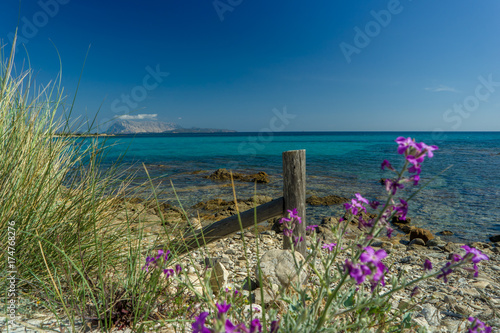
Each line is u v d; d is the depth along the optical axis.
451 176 16.88
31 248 2.70
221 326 1.13
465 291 3.82
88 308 2.39
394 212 1.49
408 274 4.48
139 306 2.40
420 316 2.99
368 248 1.25
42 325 2.20
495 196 11.82
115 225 3.27
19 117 3.00
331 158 28.41
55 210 2.97
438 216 9.25
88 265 2.85
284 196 4.02
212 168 21.33
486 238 7.43
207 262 3.40
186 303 2.60
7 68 2.95
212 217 8.46
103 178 3.37
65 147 3.28
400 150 1.36
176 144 54.28
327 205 10.50
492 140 68.06
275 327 1.52
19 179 2.84
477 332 1.61
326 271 1.70
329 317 1.52
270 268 3.23
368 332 1.82
